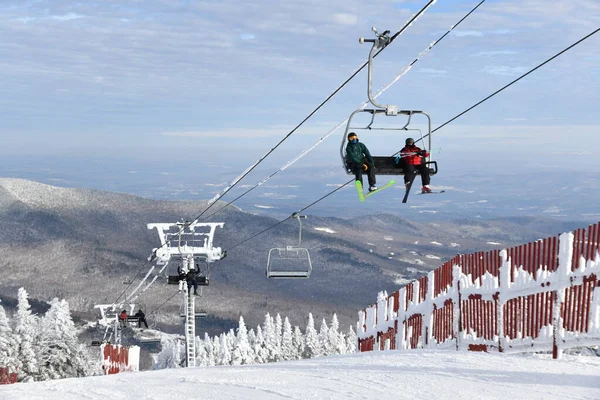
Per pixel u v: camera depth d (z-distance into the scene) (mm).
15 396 11500
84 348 63906
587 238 11656
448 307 17469
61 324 61969
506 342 13797
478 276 15492
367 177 16625
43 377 58531
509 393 9367
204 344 151125
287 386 10883
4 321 57000
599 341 11188
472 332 15633
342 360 14328
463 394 9445
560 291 12086
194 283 35125
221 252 35875
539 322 12789
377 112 15625
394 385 10367
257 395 10250
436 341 18453
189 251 35656
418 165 16422
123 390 11516
